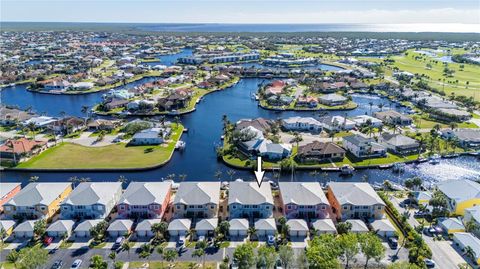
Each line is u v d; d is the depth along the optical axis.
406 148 165.88
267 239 100.50
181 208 110.44
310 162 152.00
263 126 188.12
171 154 161.00
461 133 178.25
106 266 85.50
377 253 85.38
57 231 100.25
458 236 98.69
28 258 82.62
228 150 164.12
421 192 121.31
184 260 91.69
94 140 176.75
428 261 90.19
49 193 115.19
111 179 139.88
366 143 158.62
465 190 117.44
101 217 108.50
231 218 109.56
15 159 149.88
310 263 82.38
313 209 110.12
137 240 99.75
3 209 113.19
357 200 110.50
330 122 199.00
